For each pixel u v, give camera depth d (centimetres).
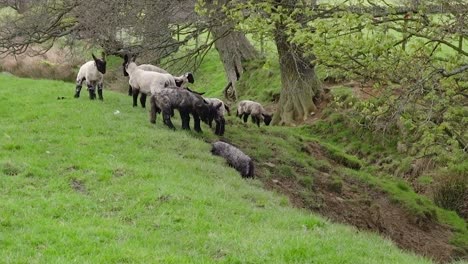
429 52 1219
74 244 805
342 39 1217
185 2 1958
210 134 1664
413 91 1165
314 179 1675
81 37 2373
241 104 2462
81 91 2023
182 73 2128
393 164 2245
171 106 1571
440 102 1195
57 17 2494
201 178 1232
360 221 1546
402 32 1230
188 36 1967
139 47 1967
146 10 1969
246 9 1627
